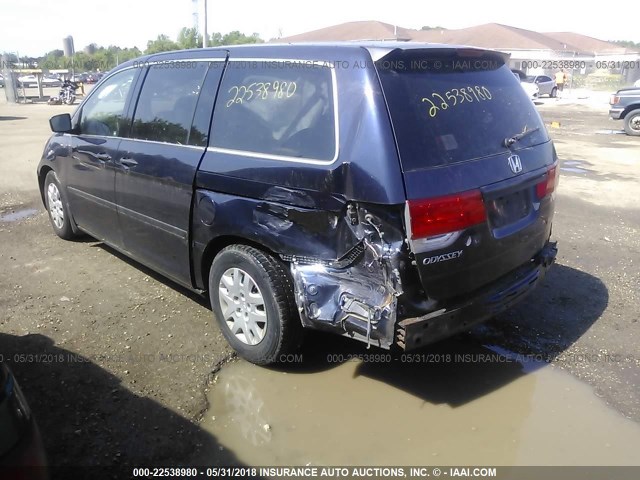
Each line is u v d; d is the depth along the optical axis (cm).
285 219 329
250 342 366
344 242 307
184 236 396
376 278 298
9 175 952
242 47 384
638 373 368
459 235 304
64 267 531
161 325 422
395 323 295
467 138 324
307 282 320
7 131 1616
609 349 396
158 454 291
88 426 309
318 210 313
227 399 339
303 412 329
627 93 1580
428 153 302
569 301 468
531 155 364
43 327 416
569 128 1794
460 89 336
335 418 323
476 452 297
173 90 421
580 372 370
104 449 293
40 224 668
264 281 344
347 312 308
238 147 361
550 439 307
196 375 361
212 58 397
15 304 453
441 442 305
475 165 317
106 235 504
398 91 306
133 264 541
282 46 356
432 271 299
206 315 439
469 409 332
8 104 2916
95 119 506
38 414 316
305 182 317
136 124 449
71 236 598
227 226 357
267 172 335
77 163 520
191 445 299
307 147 324
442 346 400
